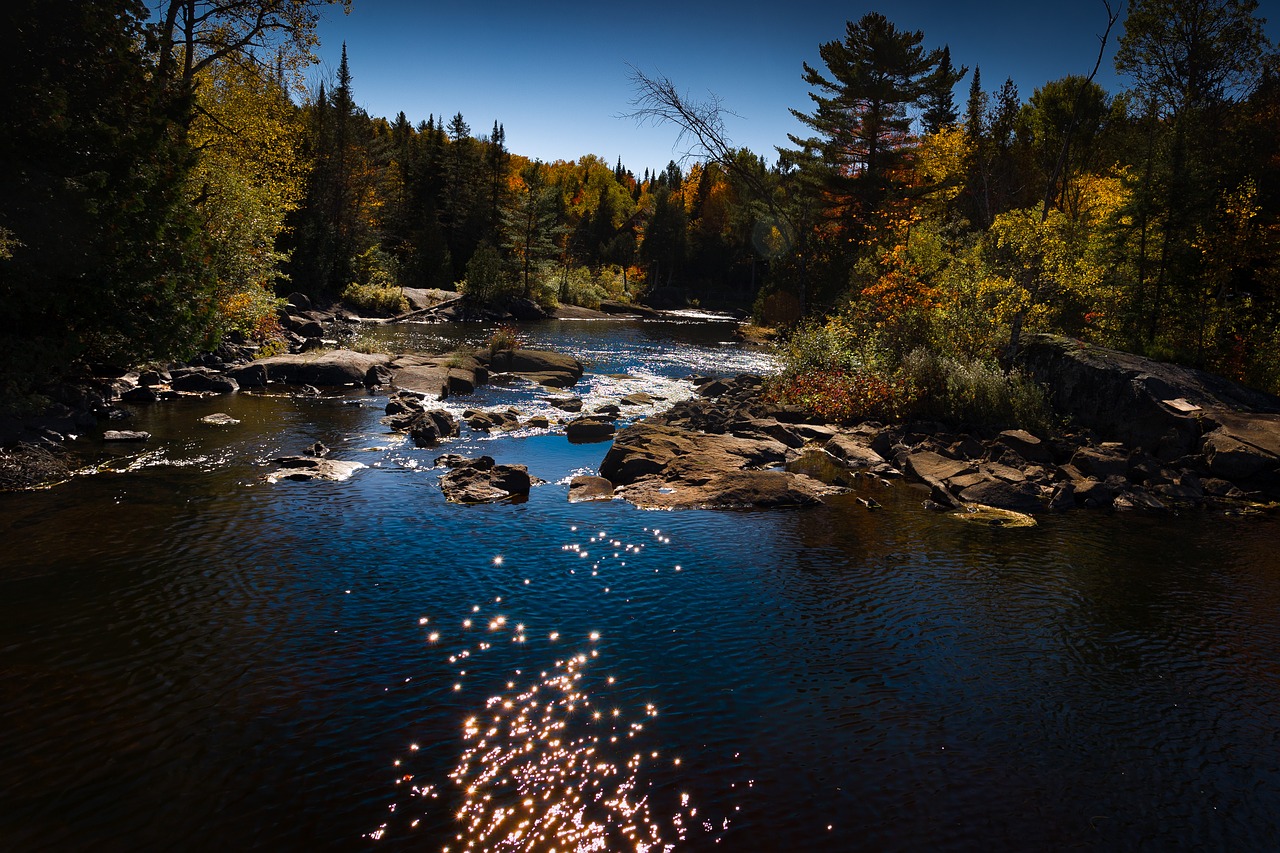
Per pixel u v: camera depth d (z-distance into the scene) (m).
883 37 45.09
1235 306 21.30
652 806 5.25
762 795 5.43
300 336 34.62
